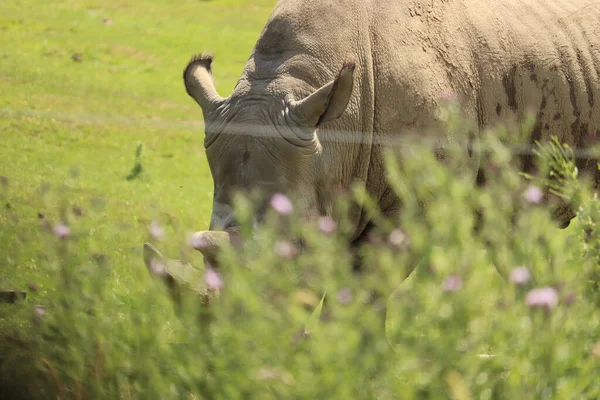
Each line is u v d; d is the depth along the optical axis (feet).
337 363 34.19
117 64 192.95
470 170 63.00
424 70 61.31
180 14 237.66
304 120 53.83
